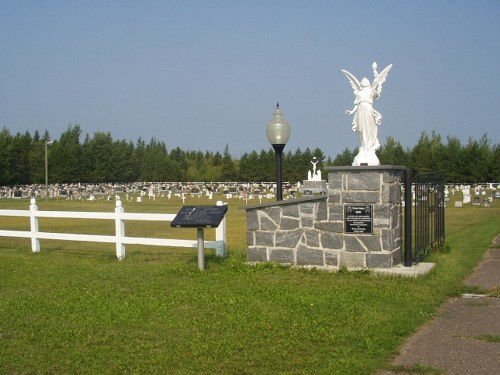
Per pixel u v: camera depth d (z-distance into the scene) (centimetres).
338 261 1097
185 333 702
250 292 916
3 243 1766
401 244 1173
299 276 1048
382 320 738
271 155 7756
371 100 1150
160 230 2139
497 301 862
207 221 1100
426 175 1241
